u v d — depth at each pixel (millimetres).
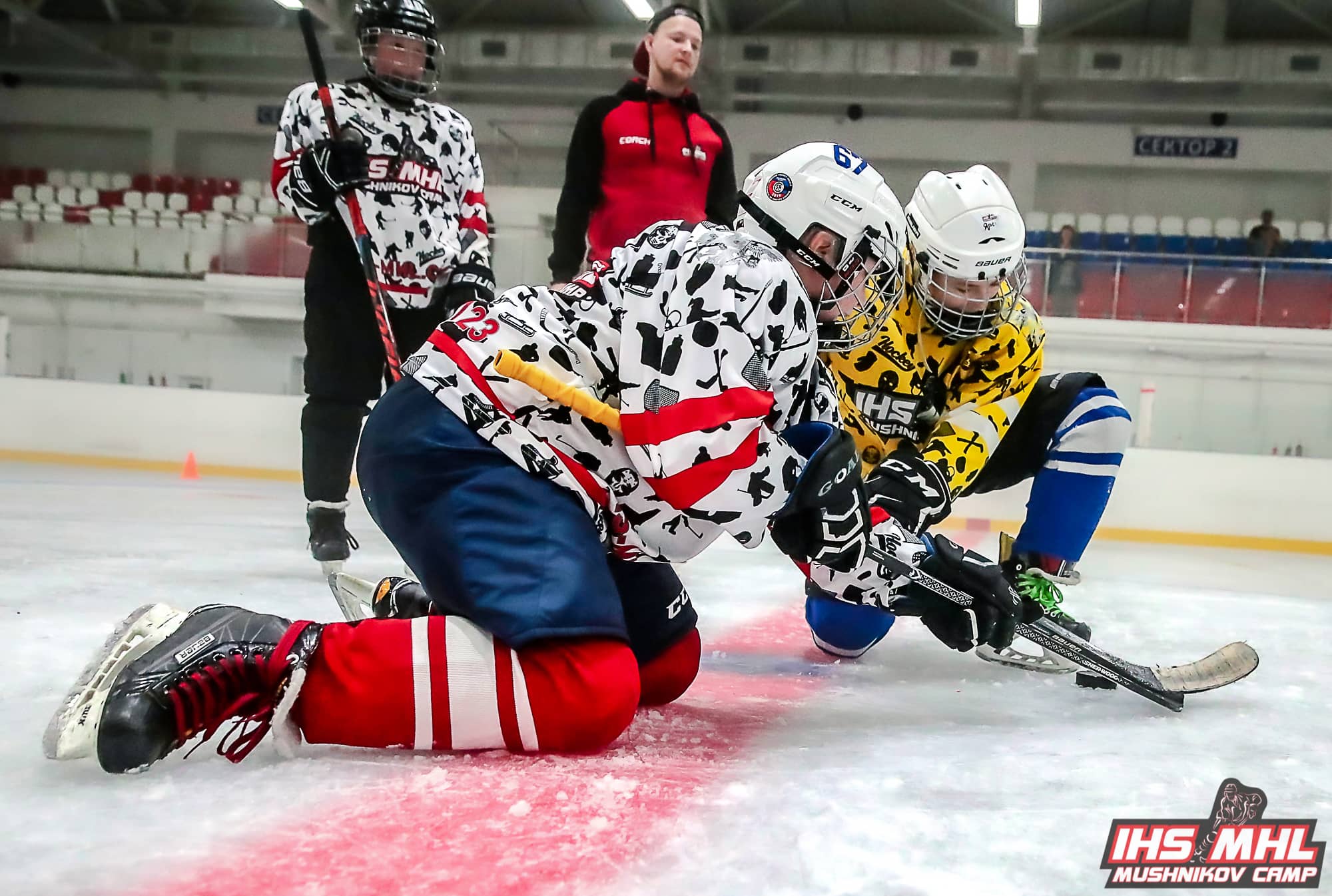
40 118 16484
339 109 2803
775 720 1688
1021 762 1456
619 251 1418
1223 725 1736
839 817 1179
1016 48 14289
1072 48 14211
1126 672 1789
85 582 2822
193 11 15555
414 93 2854
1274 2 13250
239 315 11602
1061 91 14719
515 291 1460
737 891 976
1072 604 3553
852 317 1517
